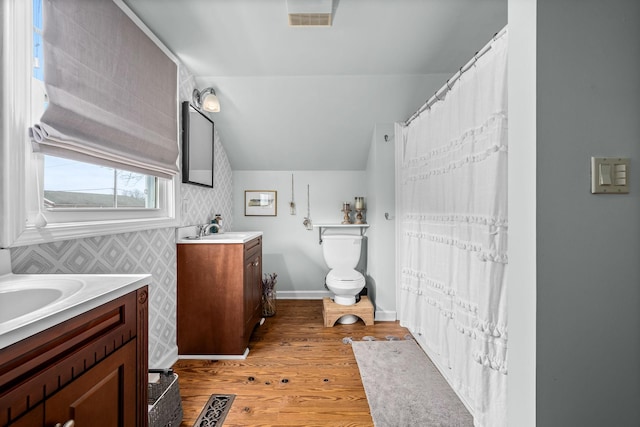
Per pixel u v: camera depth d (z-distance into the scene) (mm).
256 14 1809
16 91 1064
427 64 2461
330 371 2035
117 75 1545
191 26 1915
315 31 1991
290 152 3455
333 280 2914
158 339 2002
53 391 669
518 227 990
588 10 903
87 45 1346
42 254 1200
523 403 964
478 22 1901
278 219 3715
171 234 2178
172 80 2137
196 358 2221
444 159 1875
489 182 1365
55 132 1150
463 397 1673
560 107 902
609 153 910
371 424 1532
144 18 1829
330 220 3717
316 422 1544
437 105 1974
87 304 758
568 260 906
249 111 2965
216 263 2232
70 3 1254
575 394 909
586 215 910
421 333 2289
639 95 911
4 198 1033
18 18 1075
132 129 1656
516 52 992
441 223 1922
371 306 2893
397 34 2033
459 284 1628
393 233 3012
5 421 567
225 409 1643
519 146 982
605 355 910
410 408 1639
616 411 913
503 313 1324
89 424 768
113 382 867
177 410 1495
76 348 737
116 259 1622
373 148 3129
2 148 1028
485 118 1418
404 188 2686
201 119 2629
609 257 912
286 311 3275
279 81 2686
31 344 620
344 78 2674
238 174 3691
